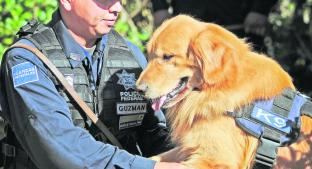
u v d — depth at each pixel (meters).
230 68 4.25
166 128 4.70
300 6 9.35
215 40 4.29
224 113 4.25
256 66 4.35
